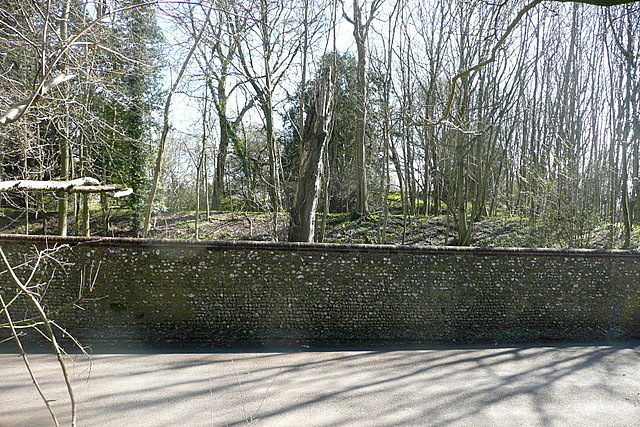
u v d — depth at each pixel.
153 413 8.24
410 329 14.54
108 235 23.45
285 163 30.45
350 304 14.36
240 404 8.75
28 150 11.62
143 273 13.67
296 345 13.45
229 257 14.02
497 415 8.53
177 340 13.52
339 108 30.30
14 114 2.48
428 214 31.88
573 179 20.08
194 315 13.79
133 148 21.64
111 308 13.48
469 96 20.94
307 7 21.06
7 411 8.09
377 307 14.45
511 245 21.97
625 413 8.74
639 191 25.16
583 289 15.55
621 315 15.68
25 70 10.86
